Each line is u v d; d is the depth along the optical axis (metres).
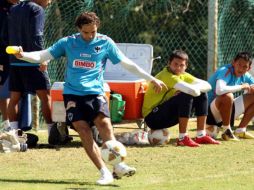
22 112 29.97
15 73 28.80
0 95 30.25
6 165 24.33
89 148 21.50
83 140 21.53
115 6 39.22
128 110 29.58
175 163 24.80
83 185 21.05
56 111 28.67
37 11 28.11
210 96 30.78
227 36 39.16
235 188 20.67
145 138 29.30
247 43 40.53
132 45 31.83
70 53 22.45
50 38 35.31
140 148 28.02
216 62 37.12
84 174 22.86
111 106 29.17
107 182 21.12
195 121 36.56
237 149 27.94
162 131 29.22
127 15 41.88
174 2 45.62
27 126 30.08
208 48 37.16
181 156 26.20
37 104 33.72
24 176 22.48
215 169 23.75
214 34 36.97
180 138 28.83
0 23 29.64
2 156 25.98
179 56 28.84
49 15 35.22
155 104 29.16
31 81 28.59
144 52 31.78
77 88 22.17
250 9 40.38
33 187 20.73
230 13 39.34
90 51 22.45
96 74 22.45
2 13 29.62
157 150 27.52
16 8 28.34
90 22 22.20
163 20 45.53
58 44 22.55
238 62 30.25
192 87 28.30
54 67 35.06
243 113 31.16
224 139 30.41
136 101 29.45
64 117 28.64
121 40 39.88
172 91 28.89
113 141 21.47
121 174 21.45
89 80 22.30
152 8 45.00
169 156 26.20
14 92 29.03
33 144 28.36
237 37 39.78
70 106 22.00
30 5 28.16
